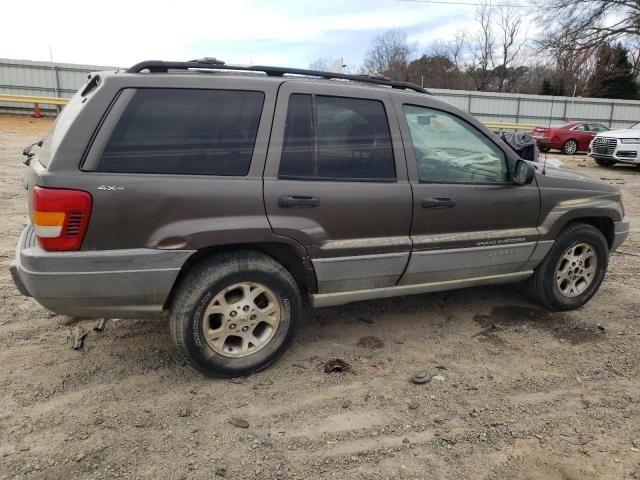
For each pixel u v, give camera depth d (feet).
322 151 10.37
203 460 8.09
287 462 8.12
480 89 176.65
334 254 10.52
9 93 76.84
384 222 10.92
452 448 8.57
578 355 11.89
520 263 13.08
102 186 8.74
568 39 100.12
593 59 116.98
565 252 13.61
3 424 8.77
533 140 16.46
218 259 9.81
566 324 13.53
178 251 9.27
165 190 9.08
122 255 8.98
